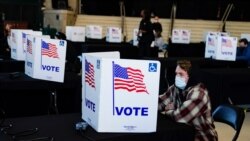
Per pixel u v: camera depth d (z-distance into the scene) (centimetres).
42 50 311
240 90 505
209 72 489
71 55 431
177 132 199
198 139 223
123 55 678
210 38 632
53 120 206
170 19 1297
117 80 175
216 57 608
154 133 188
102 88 174
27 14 1346
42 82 315
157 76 181
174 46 865
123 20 1325
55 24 1337
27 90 330
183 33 987
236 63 622
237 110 253
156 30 977
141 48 798
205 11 1383
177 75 234
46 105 354
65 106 355
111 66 173
